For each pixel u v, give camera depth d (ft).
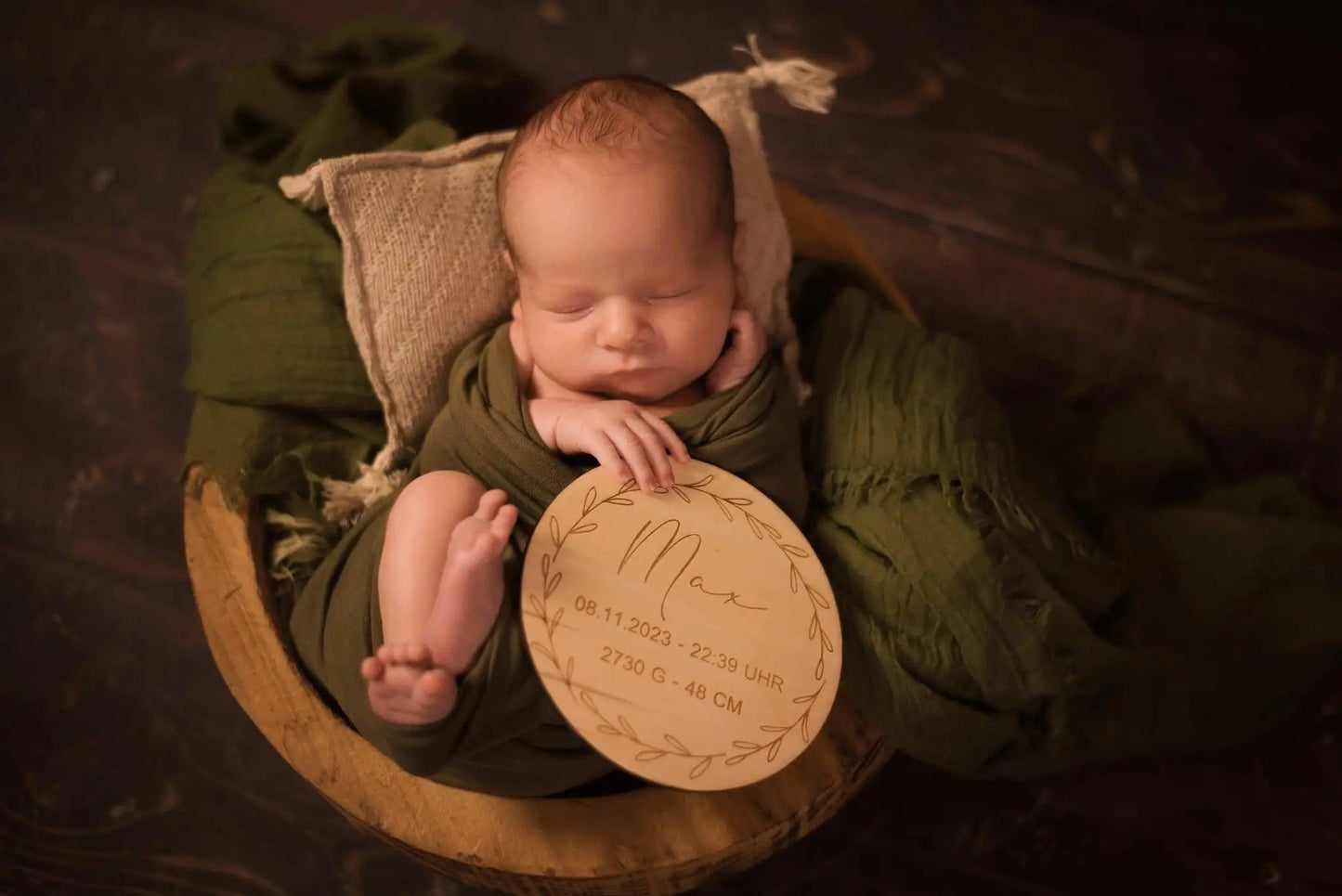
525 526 2.58
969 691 2.65
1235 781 3.26
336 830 3.21
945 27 3.89
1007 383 3.60
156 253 3.63
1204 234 3.72
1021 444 3.48
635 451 2.52
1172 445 3.44
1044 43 3.88
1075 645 2.71
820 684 2.49
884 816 3.23
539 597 2.42
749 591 2.51
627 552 2.48
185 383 2.93
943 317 3.65
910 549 2.64
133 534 3.42
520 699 2.46
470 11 3.86
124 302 3.59
